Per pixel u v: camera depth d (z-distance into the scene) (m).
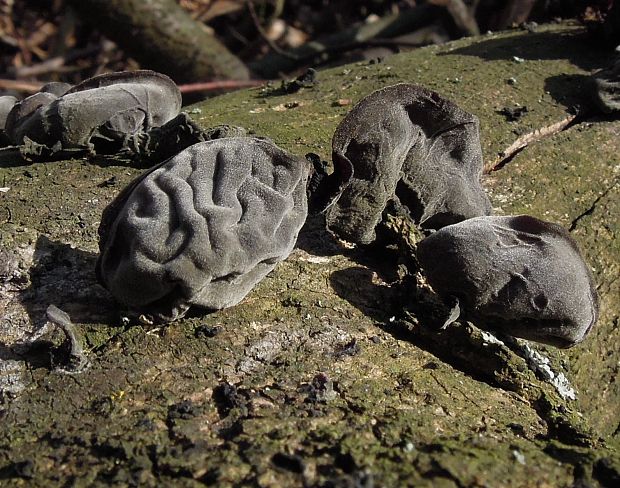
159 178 0.28
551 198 0.35
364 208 0.30
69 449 0.25
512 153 0.37
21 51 0.73
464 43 0.45
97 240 0.31
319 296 0.30
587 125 0.38
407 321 0.29
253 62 0.65
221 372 0.27
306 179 0.28
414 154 0.31
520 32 0.46
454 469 0.25
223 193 0.27
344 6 0.77
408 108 0.31
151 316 0.28
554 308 0.28
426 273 0.29
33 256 0.30
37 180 0.33
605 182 0.36
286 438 0.25
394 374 0.28
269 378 0.27
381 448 0.25
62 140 0.34
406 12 0.68
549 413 0.28
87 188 0.33
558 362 0.30
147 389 0.27
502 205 0.34
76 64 0.73
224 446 0.25
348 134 0.30
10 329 0.28
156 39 0.54
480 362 0.29
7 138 0.36
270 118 0.38
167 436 0.26
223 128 0.34
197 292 0.27
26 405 0.26
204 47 0.56
